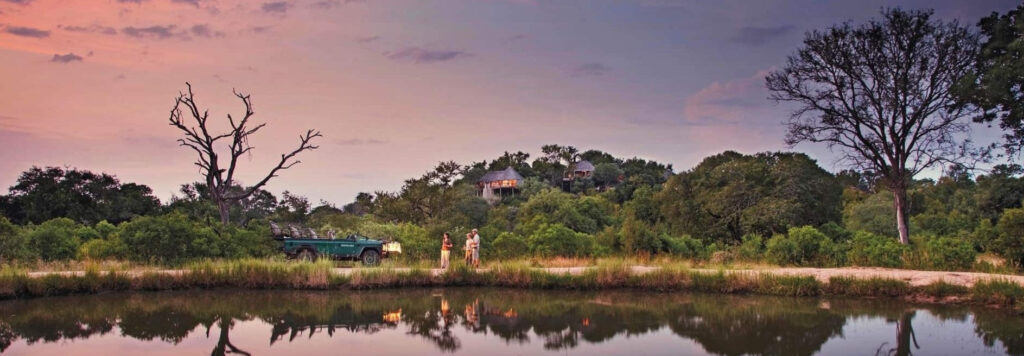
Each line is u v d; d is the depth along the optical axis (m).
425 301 17.00
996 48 25.58
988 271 21.12
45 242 22.47
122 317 14.37
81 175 41.41
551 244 27.38
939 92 29.09
